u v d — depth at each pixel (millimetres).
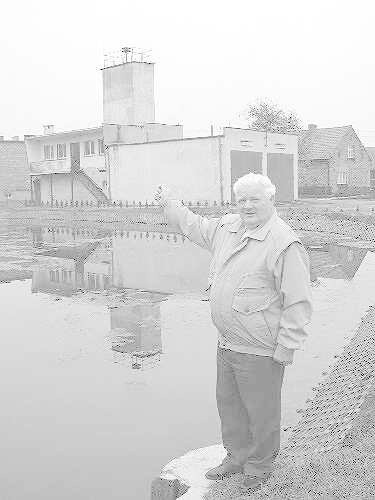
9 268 23750
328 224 35406
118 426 8234
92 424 8375
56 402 9305
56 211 53156
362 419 6371
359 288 17688
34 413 8844
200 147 48750
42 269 23500
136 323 14594
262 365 4324
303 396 8641
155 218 43094
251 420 4457
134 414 8656
